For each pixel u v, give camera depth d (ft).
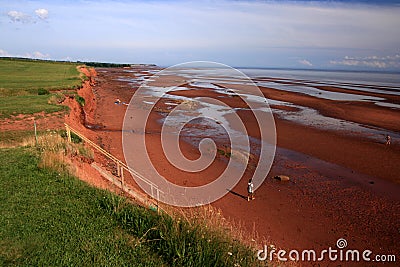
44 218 22.39
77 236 20.33
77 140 50.08
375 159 60.70
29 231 20.51
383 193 46.03
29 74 157.48
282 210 40.34
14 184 28.09
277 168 55.42
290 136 76.89
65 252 18.52
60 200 25.63
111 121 90.48
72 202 25.43
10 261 17.30
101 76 268.41
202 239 19.44
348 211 40.47
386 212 40.29
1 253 17.94
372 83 244.22
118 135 73.41
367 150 66.23
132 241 20.12
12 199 25.13
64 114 70.13
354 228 36.47
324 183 49.29
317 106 119.24
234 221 36.96
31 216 22.56
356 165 57.47
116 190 34.04
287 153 63.93
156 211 24.66
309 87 194.80
